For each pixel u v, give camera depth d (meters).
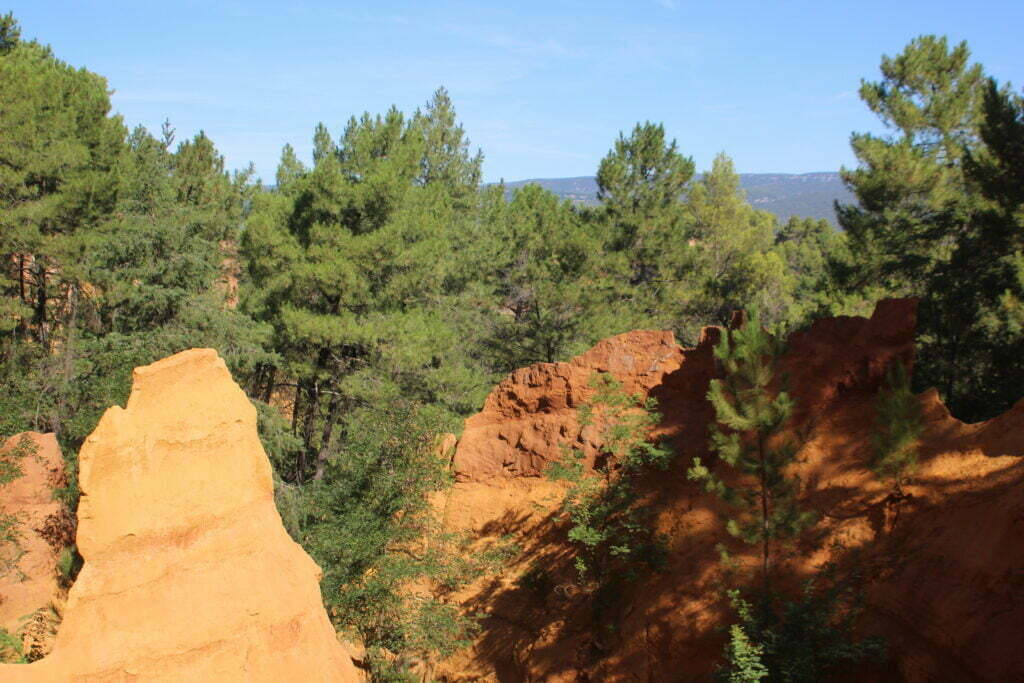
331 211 30.39
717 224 56.88
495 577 20.56
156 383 13.10
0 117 27.77
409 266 31.69
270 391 36.34
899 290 36.28
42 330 33.22
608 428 20.20
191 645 12.34
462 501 22.27
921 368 27.23
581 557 19.34
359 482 21.41
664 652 16.08
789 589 14.98
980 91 36.00
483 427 23.12
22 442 19.91
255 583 13.16
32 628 17.52
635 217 46.62
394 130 33.94
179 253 30.00
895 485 15.24
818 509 15.89
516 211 47.47
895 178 35.09
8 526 18.36
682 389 20.48
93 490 12.17
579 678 17.39
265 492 14.08
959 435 15.55
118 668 11.86
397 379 32.19
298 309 30.73
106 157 33.62
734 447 14.95
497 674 19.03
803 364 17.94
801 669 12.97
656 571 17.25
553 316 39.91
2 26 38.88
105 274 28.05
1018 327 26.31
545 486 21.23
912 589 13.45
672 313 45.66
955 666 12.29
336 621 19.64
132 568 12.31
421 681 19.81
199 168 47.34
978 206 30.58
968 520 13.52
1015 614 11.80
